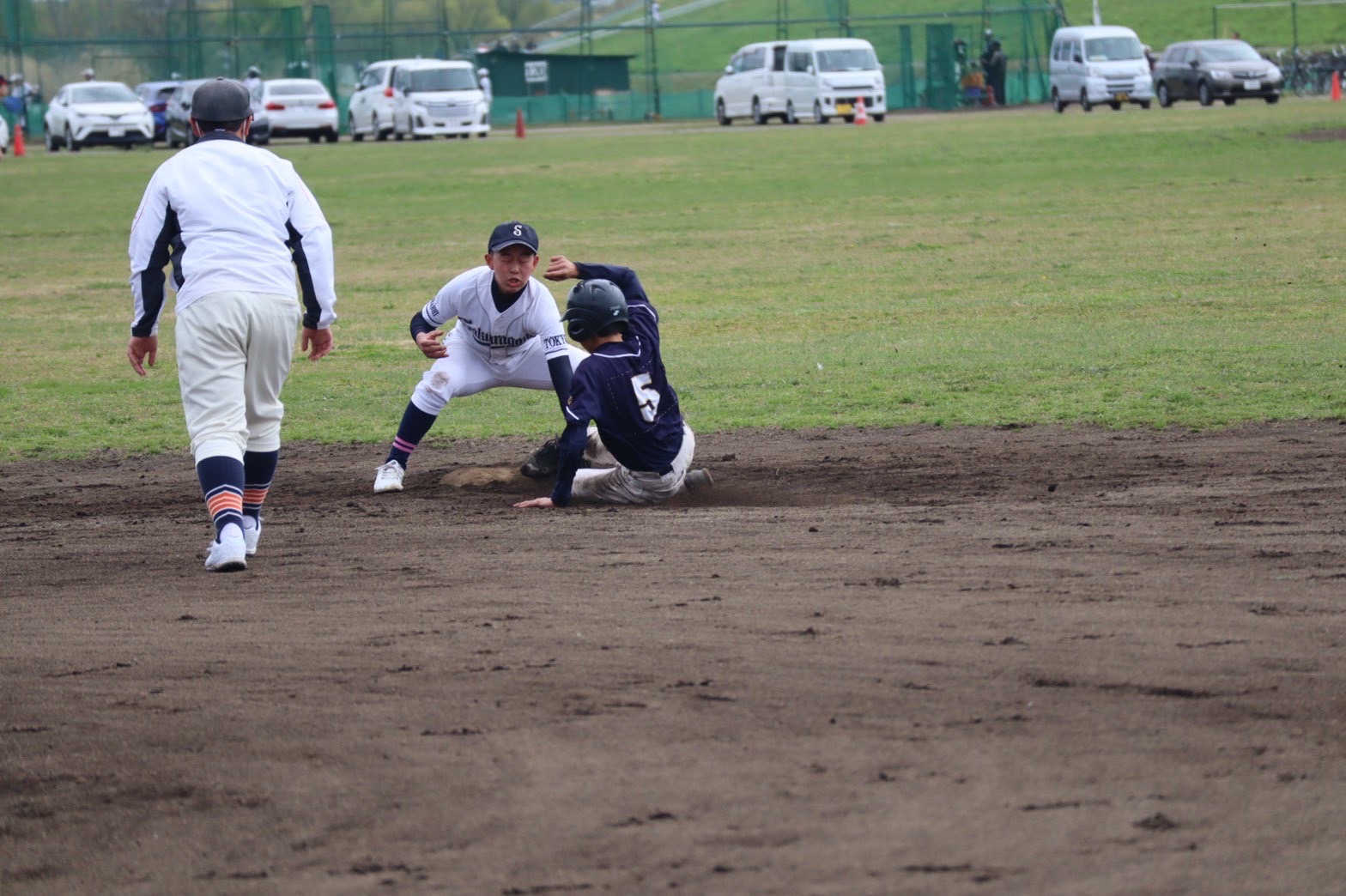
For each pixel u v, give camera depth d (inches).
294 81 4215.1
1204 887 295.4
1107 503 691.4
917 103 5172.2
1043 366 1083.3
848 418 948.0
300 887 314.5
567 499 729.6
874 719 389.4
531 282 783.7
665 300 1498.5
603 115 5359.3
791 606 506.6
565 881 308.0
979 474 781.9
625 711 402.0
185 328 591.8
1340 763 353.7
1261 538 602.5
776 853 315.6
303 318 620.1
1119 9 7667.3
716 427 936.3
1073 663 430.3
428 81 4143.7
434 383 787.4
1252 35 7007.9
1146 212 2015.3
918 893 296.2
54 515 752.3
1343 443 814.5
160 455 917.8
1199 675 417.1
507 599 531.5
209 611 532.7
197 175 597.3
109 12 5502.0
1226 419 888.3
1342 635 454.0
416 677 438.9
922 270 1631.4
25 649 488.4
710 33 7012.8
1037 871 303.4
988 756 362.3
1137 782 345.1
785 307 1429.6
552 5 6584.6
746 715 396.2
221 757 383.9
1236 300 1336.1
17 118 5064.0
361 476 836.6
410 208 2402.8
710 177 2709.2
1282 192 2135.8
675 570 571.5
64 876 326.0
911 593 521.0
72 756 389.4
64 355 1285.7
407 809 347.3
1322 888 294.5
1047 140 3038.9
